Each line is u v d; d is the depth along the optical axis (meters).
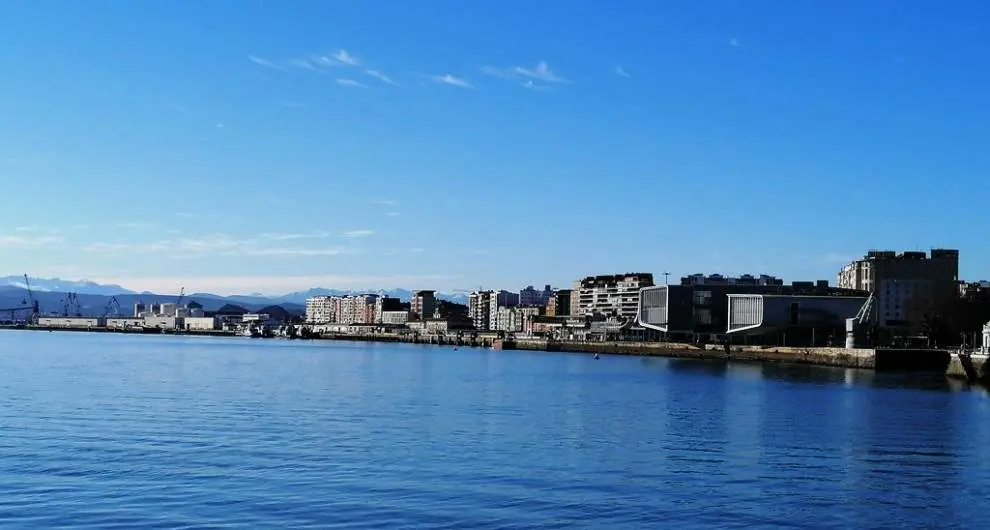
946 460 85.38
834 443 94.56
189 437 92.69
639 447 90.56
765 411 125.44
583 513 63.91
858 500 68.75
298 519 61.41
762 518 63.47
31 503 64.75
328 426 102.44
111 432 95.62
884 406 134.12
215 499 66.19
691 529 60.72
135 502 65.19
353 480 72.75
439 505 65.31
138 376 180.38
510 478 74.38
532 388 166.25
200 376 184.00
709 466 80.69
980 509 66.81
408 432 98.50
